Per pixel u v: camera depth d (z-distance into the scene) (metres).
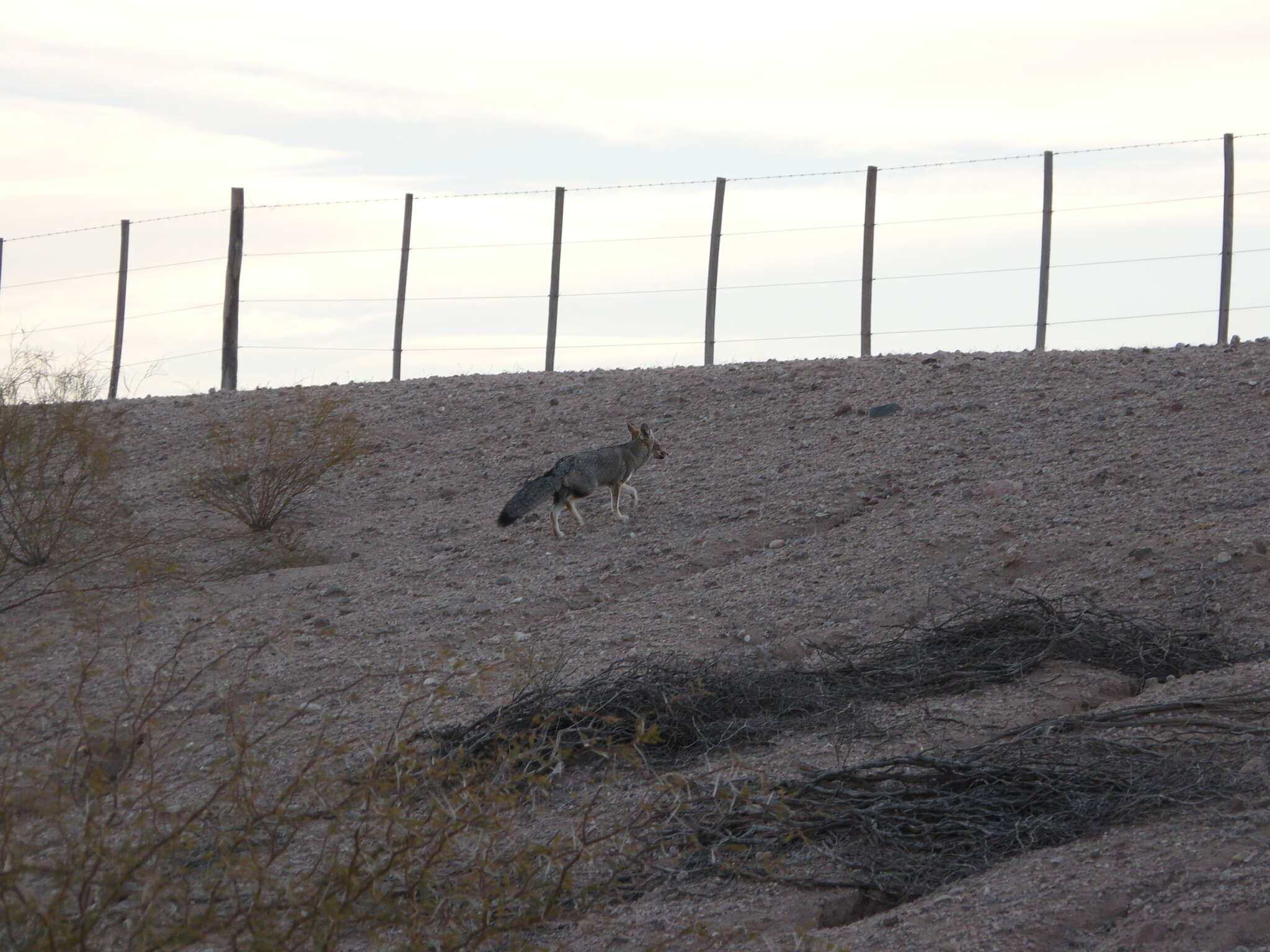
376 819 18.77
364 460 62.06
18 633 41.19
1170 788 20.64
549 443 60.59
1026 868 19.23
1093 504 40.12
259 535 53.44
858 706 28.36
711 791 23.09
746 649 33.88
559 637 36.97
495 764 22.80
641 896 20.66
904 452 49.91
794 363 68.50
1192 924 16.27
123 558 49.25
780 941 18.36
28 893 16.20
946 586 36.38
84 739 19.45
